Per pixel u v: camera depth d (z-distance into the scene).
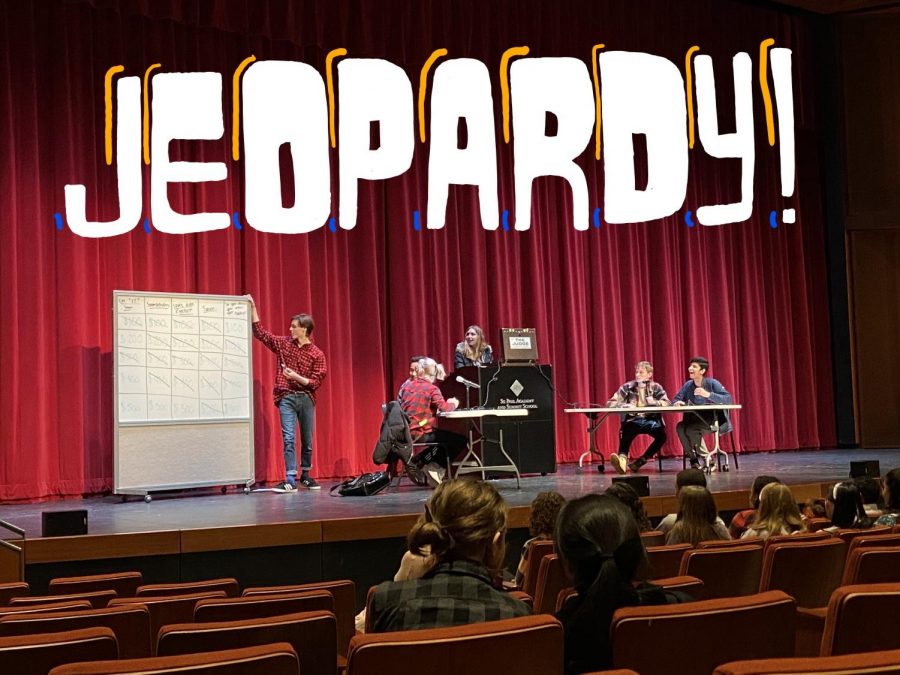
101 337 7.89
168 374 7.39
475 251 9.74
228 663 1.53
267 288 8.65
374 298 9.16
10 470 7.40
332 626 2.00
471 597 1.90
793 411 11.74
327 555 5.37
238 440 7.68
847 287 12.12
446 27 9.56
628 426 8.76
